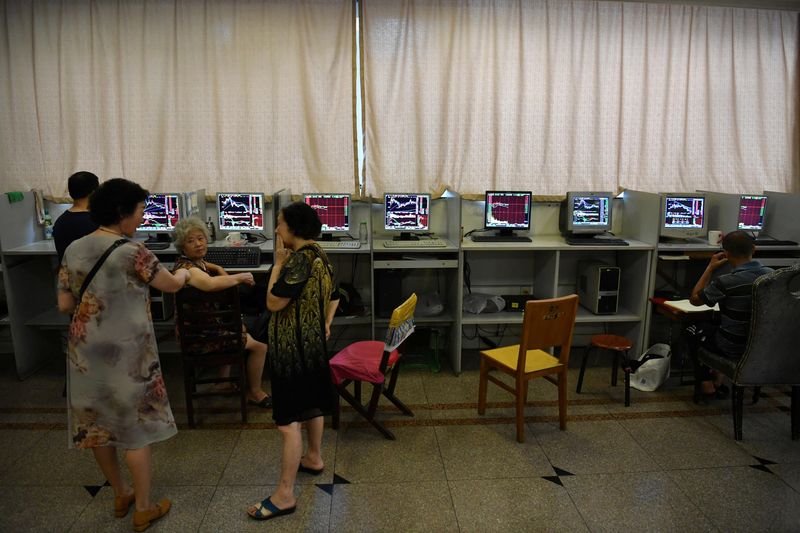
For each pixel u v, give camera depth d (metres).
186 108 3.85
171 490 2.42
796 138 4.20
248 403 3.27
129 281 1.95
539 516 2.26
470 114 3.92
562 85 3.95
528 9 3.84
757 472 2.58
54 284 4.02
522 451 2.76
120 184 1.94
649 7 3.92
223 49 3.79
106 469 2.17
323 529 2.17
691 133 4.11
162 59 3.79
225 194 3.80
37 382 3.62
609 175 4.09
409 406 3.28
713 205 4.09
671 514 2.27
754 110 4.13
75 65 3.79
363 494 2.40
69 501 2.35
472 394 3.46
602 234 4.10
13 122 3.85
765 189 4.23
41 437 2.90
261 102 3.86
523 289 4.23
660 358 3.51
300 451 2.23
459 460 2.68
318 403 2.18
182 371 3.81
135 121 3.85
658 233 3.67
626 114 4.03
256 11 3.76
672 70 4.01
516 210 3.89
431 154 3.96
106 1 3.72
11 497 2.38
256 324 3.29
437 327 3.95
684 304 3.43
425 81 3.87
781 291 2.61
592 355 4.15
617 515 2.26
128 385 1.99
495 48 3.86
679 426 3.04
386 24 3.80
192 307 2.85
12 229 3.59
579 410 3.23
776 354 2.72
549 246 3.65
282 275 2.06
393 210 3.86
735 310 2.84
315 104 3.87
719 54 4.03
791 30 4.07
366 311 3.89
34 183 3.90
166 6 3.74
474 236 3.94
